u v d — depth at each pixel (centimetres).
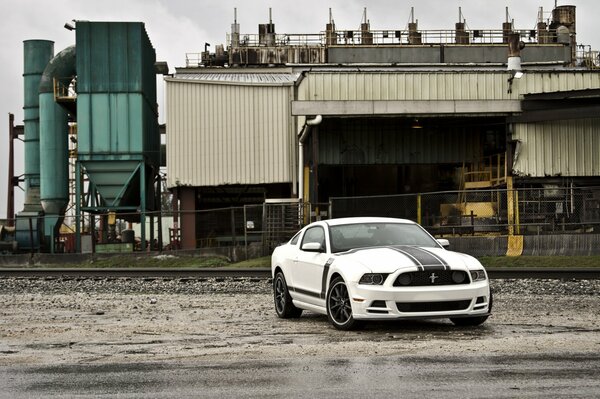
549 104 3869
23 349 1054
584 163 3934
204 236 4491
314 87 3928
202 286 2214
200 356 962
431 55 6131
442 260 1182
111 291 2178
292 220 3612
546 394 702
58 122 5456
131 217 5075
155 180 5834
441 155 4403
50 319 1457
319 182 4738
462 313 1171
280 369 854
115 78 4925
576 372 807
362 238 1298
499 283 2100
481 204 3403
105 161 4897
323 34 6275
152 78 5497
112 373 845
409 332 1184
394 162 4400
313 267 1305
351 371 831
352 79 3938
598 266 2731
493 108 3831
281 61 6188
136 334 1202
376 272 1166
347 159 4391
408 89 3931
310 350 995
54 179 5456
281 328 1266
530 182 3912
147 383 785
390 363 880
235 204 4994
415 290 1154
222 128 4697
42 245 5294
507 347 993
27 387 773
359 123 4403
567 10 6725
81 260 3809
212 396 717
